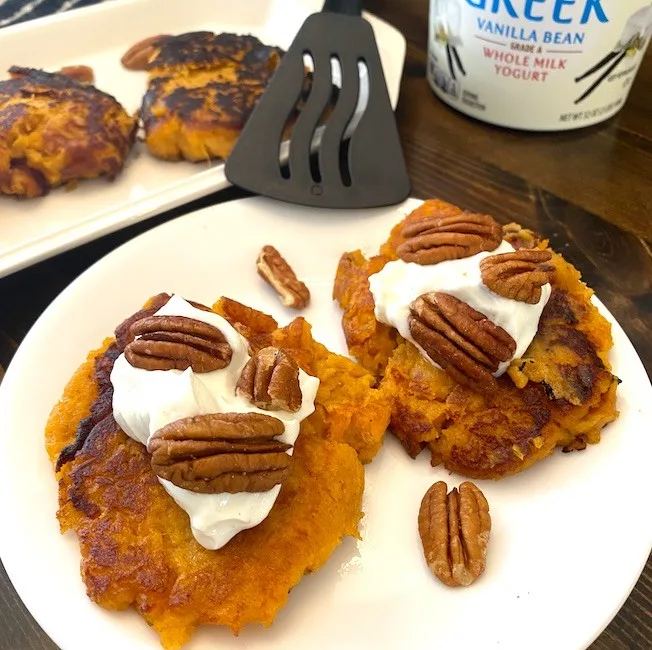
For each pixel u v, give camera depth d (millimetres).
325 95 266
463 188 274
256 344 196
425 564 174
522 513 182
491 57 272
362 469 185
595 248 251
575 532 177
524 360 195
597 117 291
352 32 276
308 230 247
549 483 187
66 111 268
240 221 246
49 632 155
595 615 159
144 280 230
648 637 167
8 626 169
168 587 160
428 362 201
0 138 255
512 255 196
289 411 173
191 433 155
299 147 257
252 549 164
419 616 165
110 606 159
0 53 309
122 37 328
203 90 283
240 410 168
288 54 273
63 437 185
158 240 237
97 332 216
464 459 190
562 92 277
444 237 203
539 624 160
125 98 306
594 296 225
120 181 273
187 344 175
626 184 273
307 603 167
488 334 188
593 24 254
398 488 190
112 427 181
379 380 210
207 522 158
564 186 273
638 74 321
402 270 206
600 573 167
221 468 154
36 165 259
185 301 192
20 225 255
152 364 173
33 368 200
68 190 268
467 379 191
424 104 311
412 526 182
